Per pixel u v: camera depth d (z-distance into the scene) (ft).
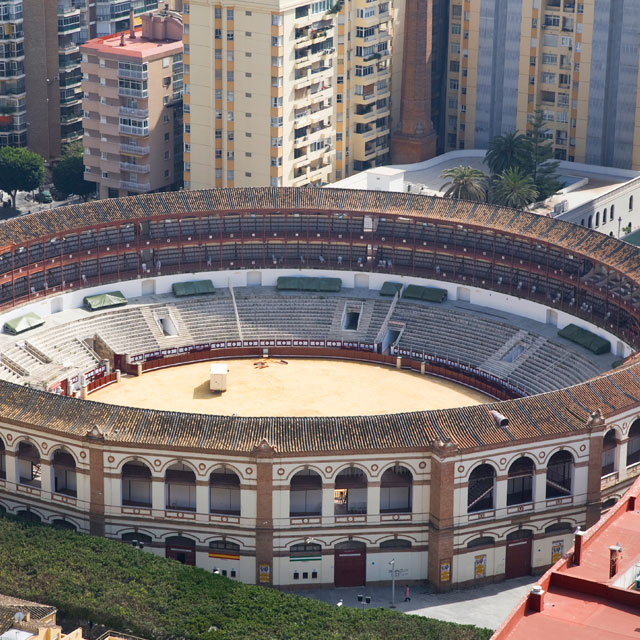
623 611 373.40
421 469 517.55
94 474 522.06
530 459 533.55
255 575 522.47
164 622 458.91
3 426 537.65
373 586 528.63
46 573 481.05
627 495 442.50
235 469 513.04
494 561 531.09
